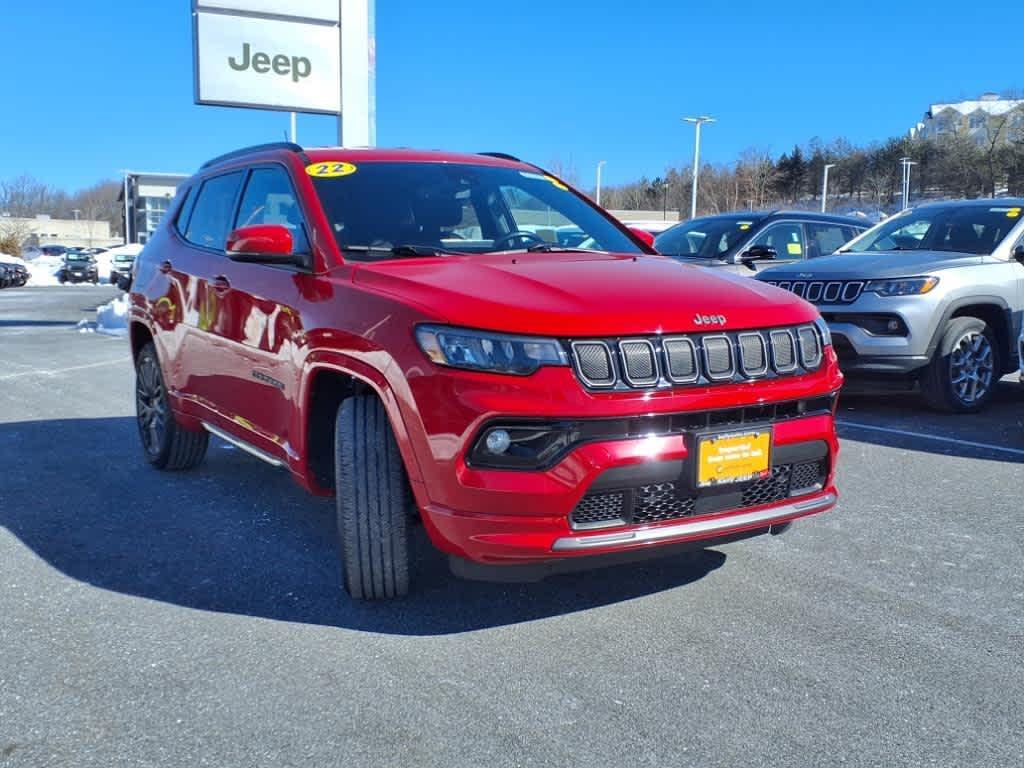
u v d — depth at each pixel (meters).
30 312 20.66
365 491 3.33
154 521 4.61
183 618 3.42
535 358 2.95
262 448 4.18
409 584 3.64
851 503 4.84
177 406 5.11
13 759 2.49
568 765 2.45
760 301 3.40
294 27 16.22
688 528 3.10
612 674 2.96
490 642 3.19
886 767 2.44
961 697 2.80
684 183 72.31
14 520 4.62
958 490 5.09
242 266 4.31
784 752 2.51
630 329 3.04
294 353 3.73
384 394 3.19
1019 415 7.23
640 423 3.01
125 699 2.81
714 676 2.94
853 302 7.05
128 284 5.91
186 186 5.64
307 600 3.58
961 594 3.61
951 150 69.19
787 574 3.82
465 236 4.11
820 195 80.25
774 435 3.23
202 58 15.79
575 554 2.97
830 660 3.05
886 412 7.39
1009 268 7.33
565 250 4.12
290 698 2.81
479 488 2.96
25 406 7.91
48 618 3.42
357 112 16.81
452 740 2.57
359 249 3.81
